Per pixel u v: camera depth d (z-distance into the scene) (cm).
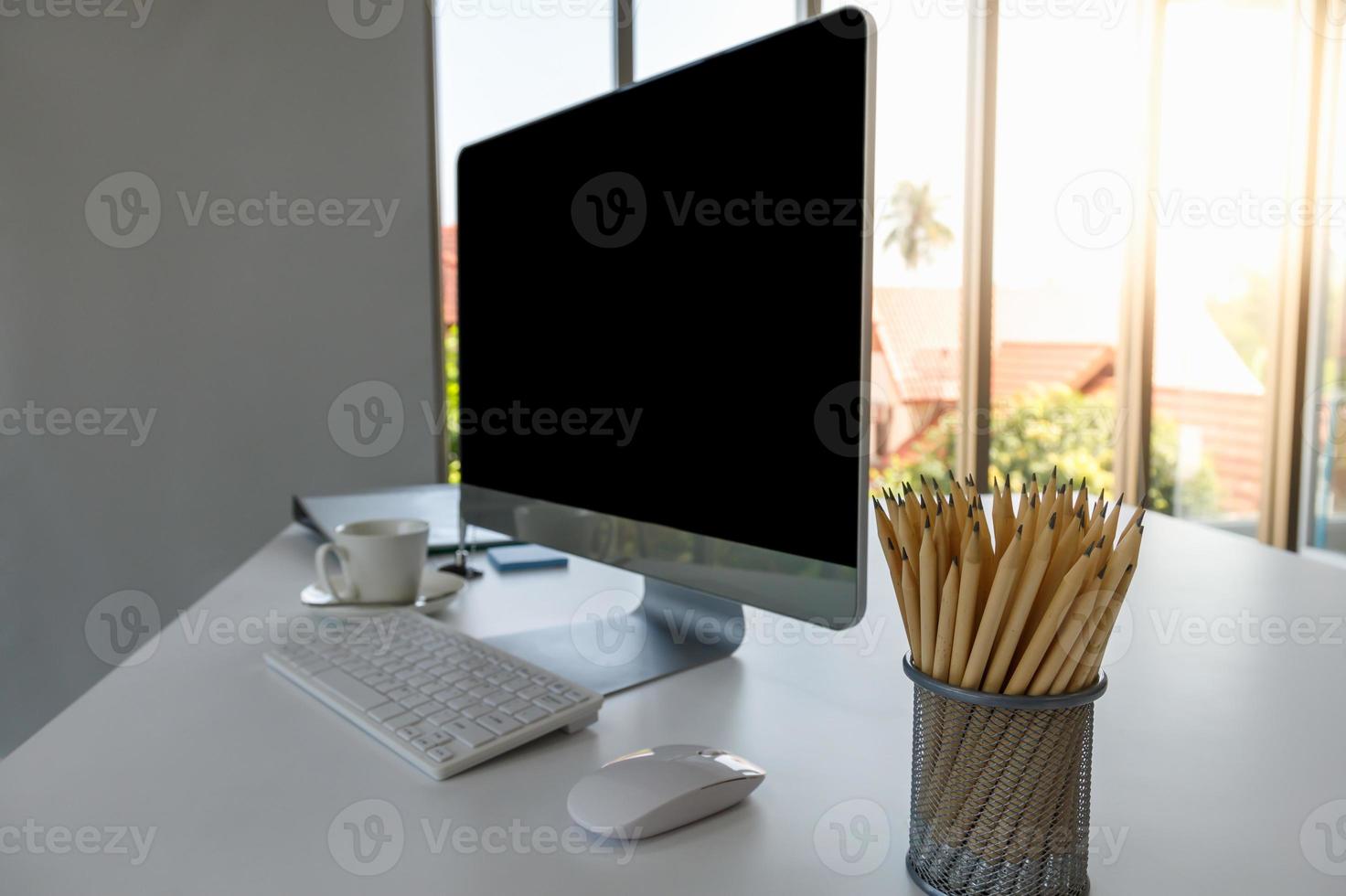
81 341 234
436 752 61
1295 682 79
